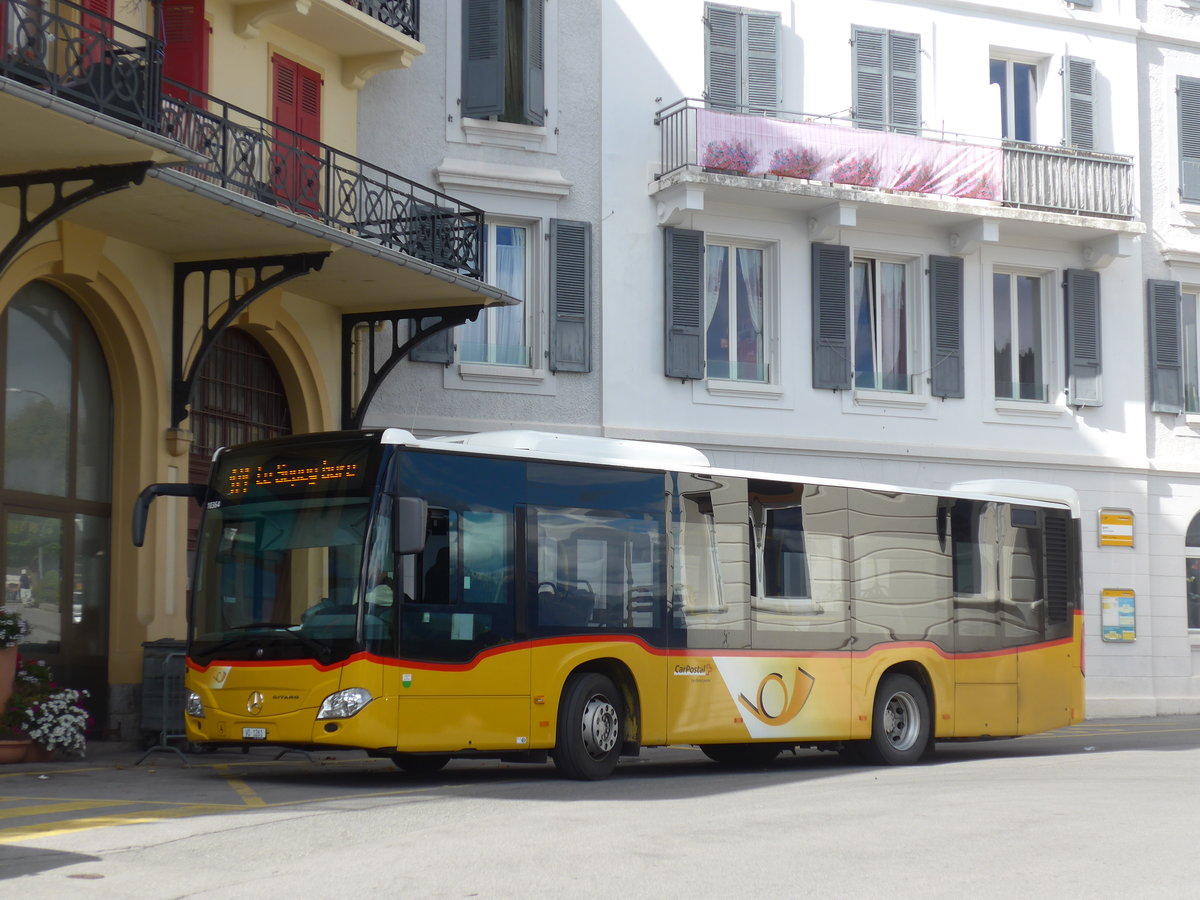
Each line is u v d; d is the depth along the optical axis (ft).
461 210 75.82
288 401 69.72
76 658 57.36
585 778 47.52
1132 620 90.02
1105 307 91.30
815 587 54.60
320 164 60.95
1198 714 91.56
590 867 28.19
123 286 58.23
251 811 36.78
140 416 59.52
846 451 83.46
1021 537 62.08
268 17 64.90
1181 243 93.97
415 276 64.75
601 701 48.24
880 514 57.21
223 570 45.83
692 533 51.16
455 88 76.28
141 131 47.06
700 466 52.06
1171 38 94.22
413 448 44.70
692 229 80.43
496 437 48.08
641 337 79.41
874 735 55.93
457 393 75.20
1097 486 89.97
